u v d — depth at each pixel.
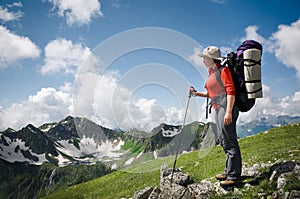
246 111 2.62
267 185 2.70
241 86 2.52
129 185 12.59
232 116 2.59
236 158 2.75
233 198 2.69
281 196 2.52
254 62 2.45
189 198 3.34
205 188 3.21
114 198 11.17
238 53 2.53
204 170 7.78
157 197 3.91
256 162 3.84
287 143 9.41
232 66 2.54
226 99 2.60
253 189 2.71
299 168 2.74
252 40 2.52
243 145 12.12
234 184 2.82
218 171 6.79
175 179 3.88
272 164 3.13
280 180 2.66
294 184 2.55
